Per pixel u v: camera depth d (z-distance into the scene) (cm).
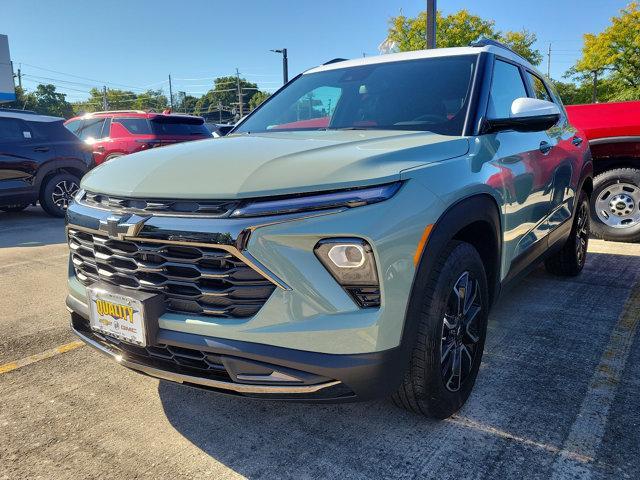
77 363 303
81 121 1148
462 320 230
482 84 285
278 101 353
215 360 191
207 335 190
